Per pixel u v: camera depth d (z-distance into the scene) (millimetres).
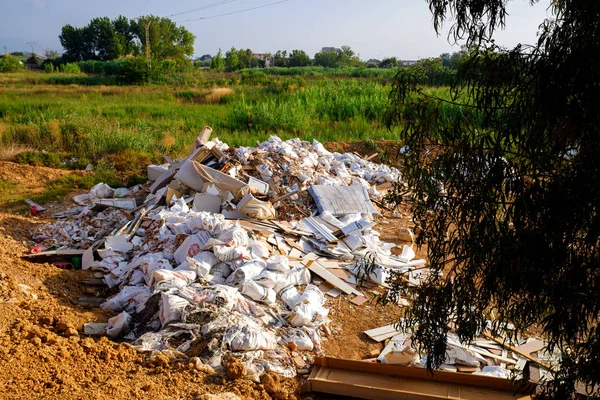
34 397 4969
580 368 4117
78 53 107688
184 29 106312
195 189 11734
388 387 6289
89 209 12406
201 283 8094
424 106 4223
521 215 3779
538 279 3863
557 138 3574
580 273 3705
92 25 107062
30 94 34688
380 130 21719
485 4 3777
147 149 18297
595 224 3559
